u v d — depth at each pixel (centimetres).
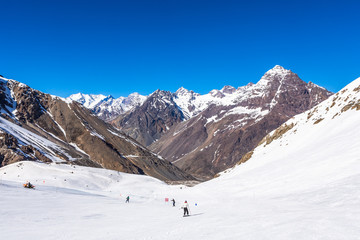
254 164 7881
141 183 9262
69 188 6694
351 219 1247
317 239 979
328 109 8550
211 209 2678
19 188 4716
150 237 1425
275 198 2881
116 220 2302
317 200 2228
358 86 7975
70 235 1700
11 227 1969
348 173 2973
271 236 1094
